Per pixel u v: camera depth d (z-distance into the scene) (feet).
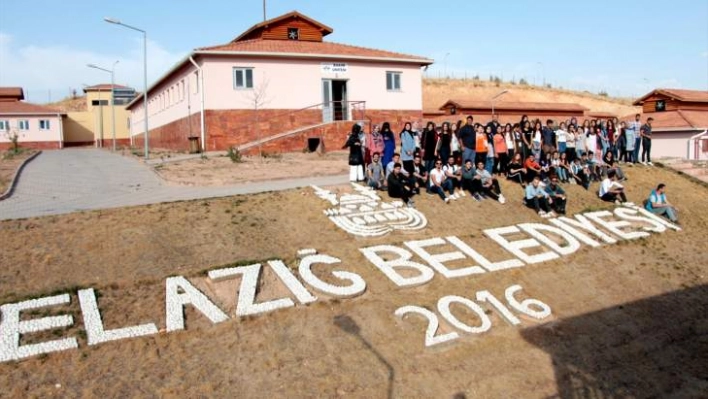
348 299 35.53
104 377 26.50
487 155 61.72
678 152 124.88
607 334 37.55
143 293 32.78
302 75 96.78
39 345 27.63
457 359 32.22
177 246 38.42
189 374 27.48
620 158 78.84
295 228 43.88
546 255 46.29
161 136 123.95
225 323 31.40
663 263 49.44
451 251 44.29
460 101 152.35
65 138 174.81
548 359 33.86
